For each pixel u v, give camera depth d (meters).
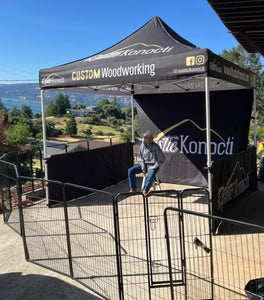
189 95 8.95
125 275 3.74
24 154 10.95
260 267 3.81
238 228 5.48
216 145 8.55
